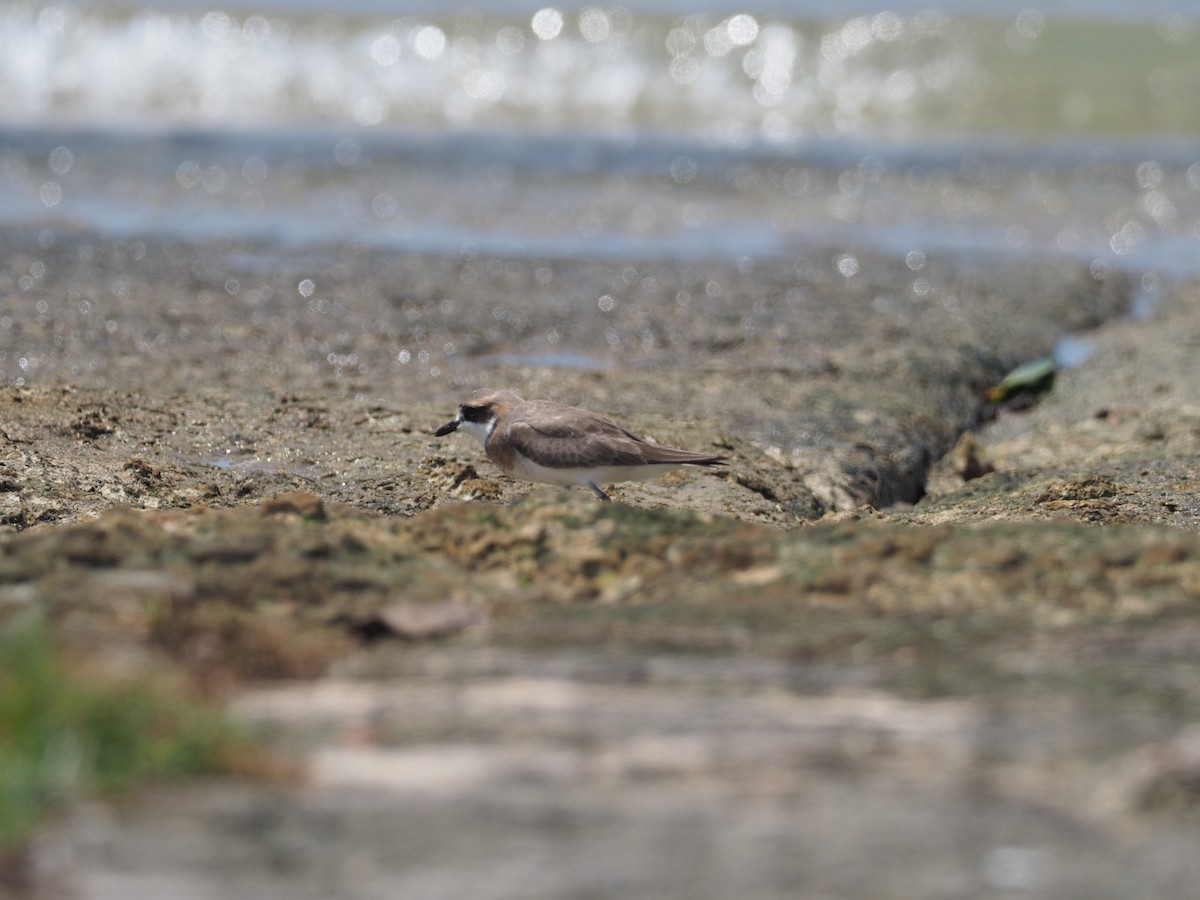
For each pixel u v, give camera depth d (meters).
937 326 19.77
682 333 19.28
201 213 26.22
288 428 14.55
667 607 7.64
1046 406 17.41
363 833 5.42
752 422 15.52
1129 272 23.92
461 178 29.70
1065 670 6.73
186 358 17.12
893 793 5.70
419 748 6.06
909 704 6.41
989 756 5.96
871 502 14.11
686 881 5.12
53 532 8.40
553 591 8.12
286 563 7.92
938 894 5.07
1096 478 13.41
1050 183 29.98
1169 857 5.30
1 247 22.41
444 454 14.02
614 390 16.55
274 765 5.84
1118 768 5.84
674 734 6.16
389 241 24.61
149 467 12.94
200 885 5.09
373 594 7.85
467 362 17.73
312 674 6.86
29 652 6.13
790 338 19.09
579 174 30.39
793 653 6.96
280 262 22.58
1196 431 15.44
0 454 12.74
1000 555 8.02
